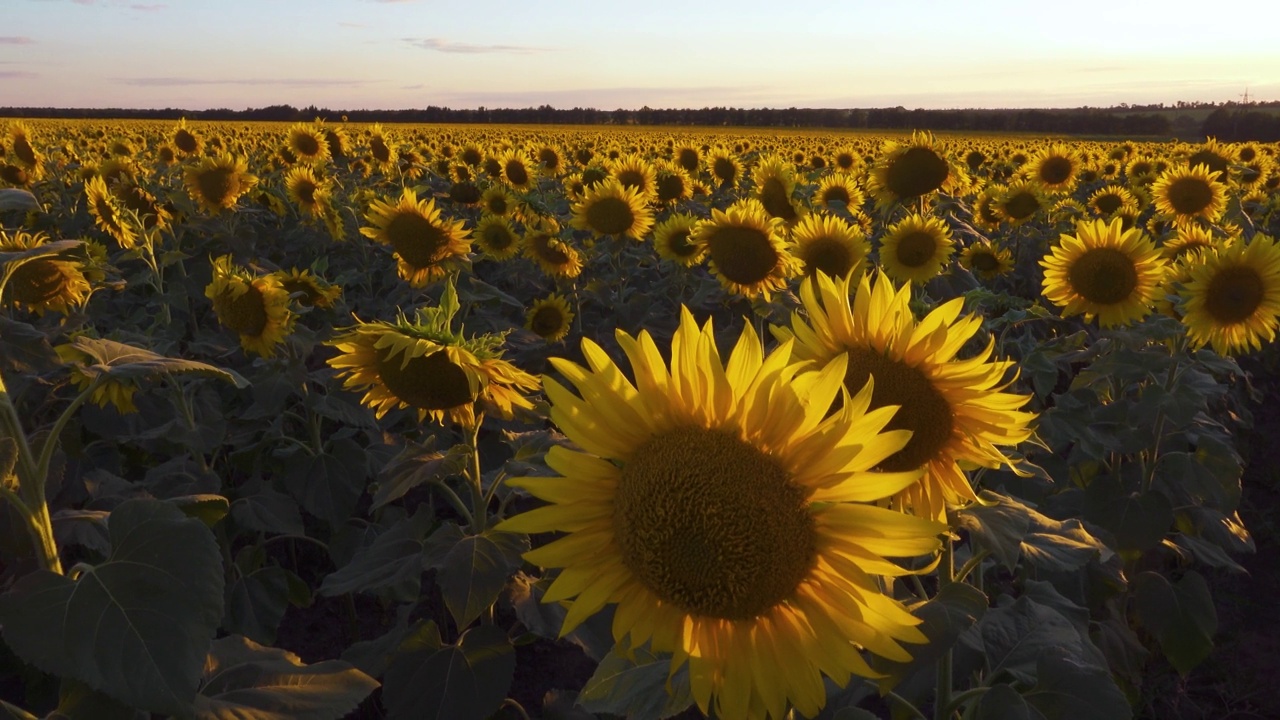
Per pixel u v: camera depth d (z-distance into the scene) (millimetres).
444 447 4969
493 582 2826
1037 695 2414
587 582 1658
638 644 1632
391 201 6180
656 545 1561
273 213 11773
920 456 1954
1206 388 4457
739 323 7164
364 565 3193
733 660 1612
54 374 4023
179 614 1788
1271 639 4945
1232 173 14289
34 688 3459
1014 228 11102
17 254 2264
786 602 1591
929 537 1457
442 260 6211
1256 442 7543
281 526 4289
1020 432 1917
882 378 1943
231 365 6129
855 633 1522
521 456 3137
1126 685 4070
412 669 3188
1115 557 4094
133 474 5414
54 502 4031
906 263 7551
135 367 2229
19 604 1766
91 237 10000
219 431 4391
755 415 1566
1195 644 4258
